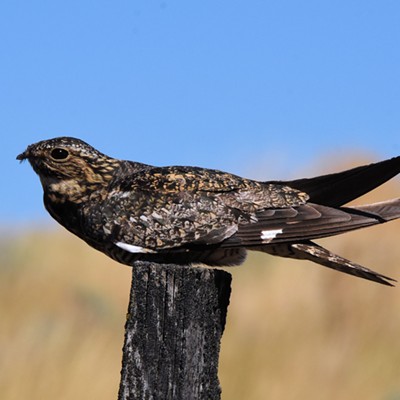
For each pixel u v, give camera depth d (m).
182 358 8.11
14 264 21.42
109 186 10.21
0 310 18.78
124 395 8.09
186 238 9.87
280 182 10.21
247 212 9.94
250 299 18.34
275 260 19.91
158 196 10.01
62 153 10.23
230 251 10.01
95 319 18.64
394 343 17.33
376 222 9.76
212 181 10.08
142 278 8.15
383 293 18.22
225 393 16.16
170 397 8.09
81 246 22.78
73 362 16.03
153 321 8.12
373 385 16.55
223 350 16.77
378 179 10.12
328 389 16.36
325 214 9.86
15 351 16.06
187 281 8.16
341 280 18.36
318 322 17.72
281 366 16.61
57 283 20.38
